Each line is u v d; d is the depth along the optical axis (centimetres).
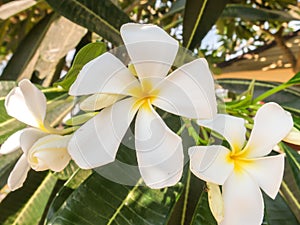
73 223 21
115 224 21
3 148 21
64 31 37
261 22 50
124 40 17
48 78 41
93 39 40
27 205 29
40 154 19
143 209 21
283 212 27
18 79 38
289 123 19
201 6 31
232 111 25
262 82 34
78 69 20
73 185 23
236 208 18
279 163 19
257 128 19
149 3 46
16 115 20
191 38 31
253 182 18
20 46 39
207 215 22
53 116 27
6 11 37
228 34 56
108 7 30
